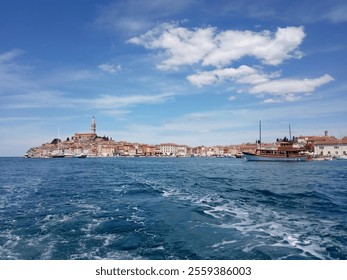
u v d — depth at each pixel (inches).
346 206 1008.2
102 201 1149.7
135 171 3361.2
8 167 4894.2
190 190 1459.2
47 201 1191.6
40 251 552.1
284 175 2618.1
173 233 650.2
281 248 544.7
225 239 601.0
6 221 818.8
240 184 1774.1
